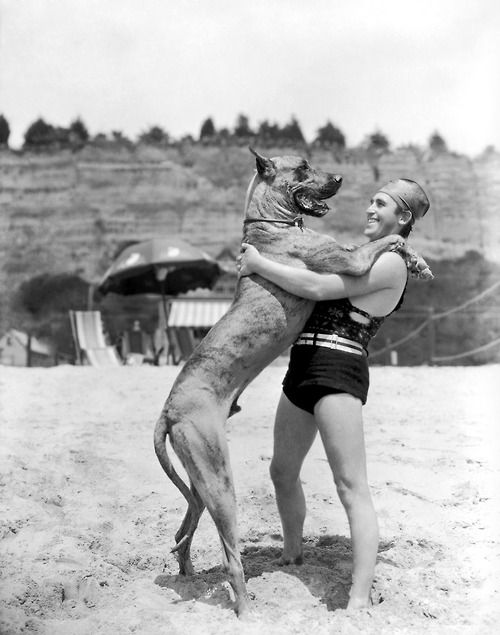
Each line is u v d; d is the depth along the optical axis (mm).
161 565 4184
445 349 21125
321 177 3658
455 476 5438
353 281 3518
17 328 23188
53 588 3740
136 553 4289
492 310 21719
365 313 3605
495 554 4152
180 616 3438
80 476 5539
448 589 3748
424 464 5703
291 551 3996
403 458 5805
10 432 6652
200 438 3426
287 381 3711
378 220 3762
